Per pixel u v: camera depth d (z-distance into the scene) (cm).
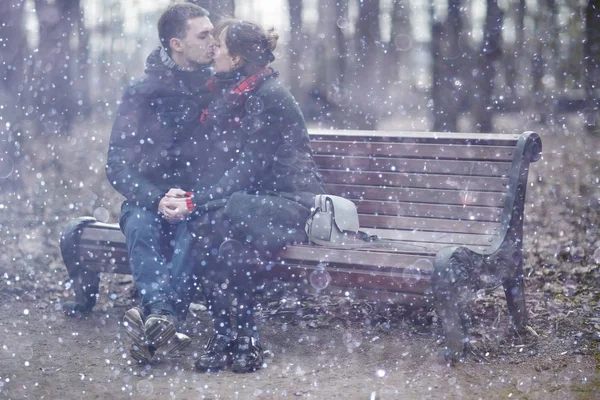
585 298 472
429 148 454
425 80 1662
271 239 391
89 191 962
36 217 796
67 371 376
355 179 472
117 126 443
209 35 441
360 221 468
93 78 1820
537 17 1540
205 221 399
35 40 1437
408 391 342
